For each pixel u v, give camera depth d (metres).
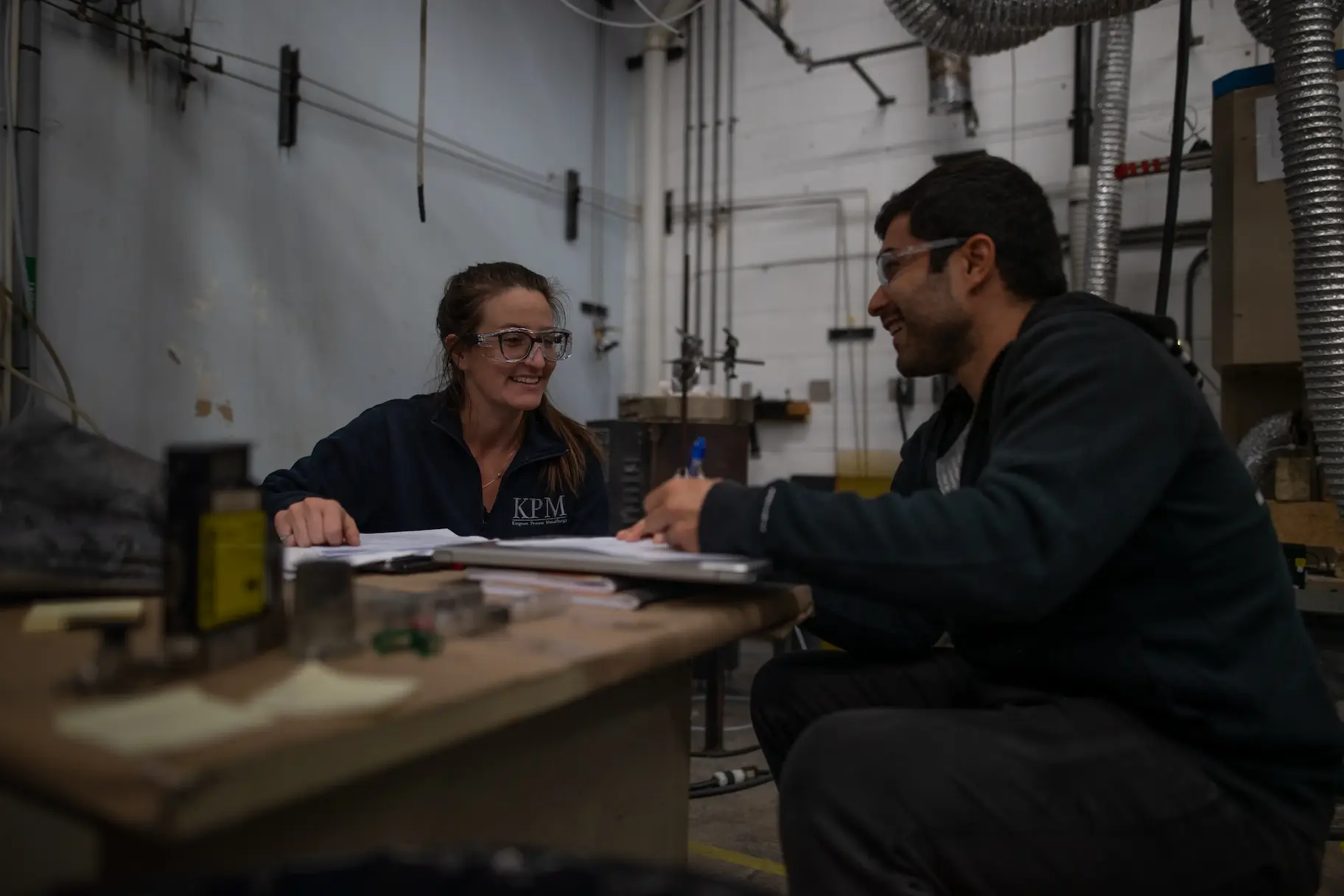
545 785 0.61
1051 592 0.64
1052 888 0.66
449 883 0.35
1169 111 3.01
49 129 1.99
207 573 0.46
